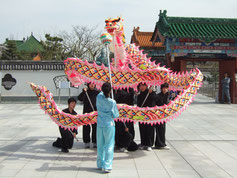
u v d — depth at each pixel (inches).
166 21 581.9
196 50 572.1
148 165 192.9
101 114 183.9
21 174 174.4
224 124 357.4
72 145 230.4
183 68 616.1
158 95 235.0
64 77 743.7
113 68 223.6
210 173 176.9
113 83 223.8
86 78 223.5
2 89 735.7
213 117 417.7
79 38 1187.3
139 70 223.5
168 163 197.3
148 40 801.6
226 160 204.4
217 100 649.6
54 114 216.8
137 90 247.3
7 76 737.0
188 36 551.2
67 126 218.2
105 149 181.6
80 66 223.0
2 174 173.9
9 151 227.1
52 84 745.6
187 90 219.0
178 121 380.8
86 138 237.8
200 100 718.5
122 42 222.7
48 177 169.3
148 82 226.5
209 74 1301.7
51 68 737.6
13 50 1373.0
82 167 188.7
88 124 228.4
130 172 178.5
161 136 234.1
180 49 569.3
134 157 212.2
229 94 610.2
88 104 242.8
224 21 602.9
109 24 210.2
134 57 236.2
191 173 176.9
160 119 214.8
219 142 260.1
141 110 212.4
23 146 243.3
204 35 557.6
